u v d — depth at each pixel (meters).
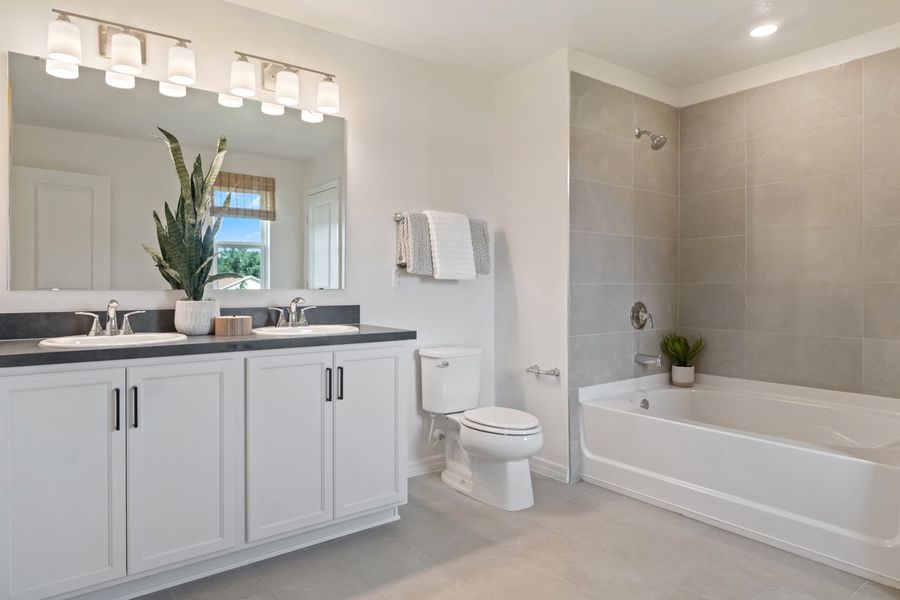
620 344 3.40
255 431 2.09
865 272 2.90
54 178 2.15
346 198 2.96
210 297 2.52
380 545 2.34
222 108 2.55
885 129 2.82
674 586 2.02
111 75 2.27
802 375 3.16
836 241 3.01
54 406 1.69
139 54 2.21
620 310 3.40
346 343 2.33
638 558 2.24
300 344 2.19
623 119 3.40
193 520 1.96
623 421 2.96
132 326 2.28
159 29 2.38
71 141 2.18
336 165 2.91
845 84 2.97
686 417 3.49
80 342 1.96
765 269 3.32
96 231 2.23
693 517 2.63
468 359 3.16
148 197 2.34
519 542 2.38
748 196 3.39
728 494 2.51
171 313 2.38
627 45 3.07
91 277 2.21
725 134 3.50
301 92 2.79
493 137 3.62
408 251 3.08
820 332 3.08
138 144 2.32
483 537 2.42
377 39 2.99
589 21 2.78
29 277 2.10
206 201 2.37
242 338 2.18
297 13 2.68
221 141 2.42
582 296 3.20
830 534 2.17
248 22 2.62
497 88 3.59
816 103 3.09
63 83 2.17
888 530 2.04
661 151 3.64
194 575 2.04
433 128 3.32
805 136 3.13
